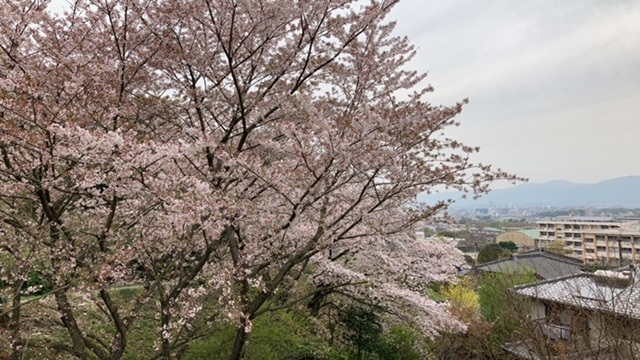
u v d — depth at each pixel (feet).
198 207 14.69
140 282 23.30
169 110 19.93
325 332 33.17
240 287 21.44
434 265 33.01
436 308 28.84
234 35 19.97
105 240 17.28
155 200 16.08
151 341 23.03
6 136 12.95
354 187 23.22
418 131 16.53
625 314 25.66
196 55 20.18
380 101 21.39
